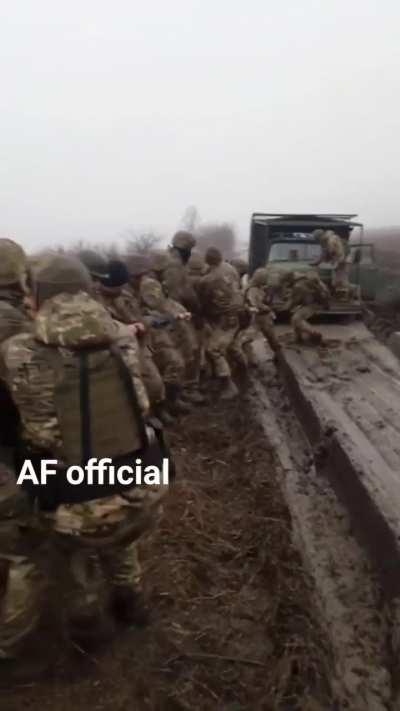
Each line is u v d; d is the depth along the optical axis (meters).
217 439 8.05
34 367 3.27
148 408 3.58
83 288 3.52
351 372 9.40
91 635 3.87
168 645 4.05
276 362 10.93
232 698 3.70
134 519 3.49
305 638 4.16
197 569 4.93
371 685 3.81
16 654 3.70
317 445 7.00
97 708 3.54
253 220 14.27
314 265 12.45
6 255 3.83
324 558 5.16
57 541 3.61
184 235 9.20
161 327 8.28
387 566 4.62
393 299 16.27
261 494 6.32
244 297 10.05
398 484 5.44
